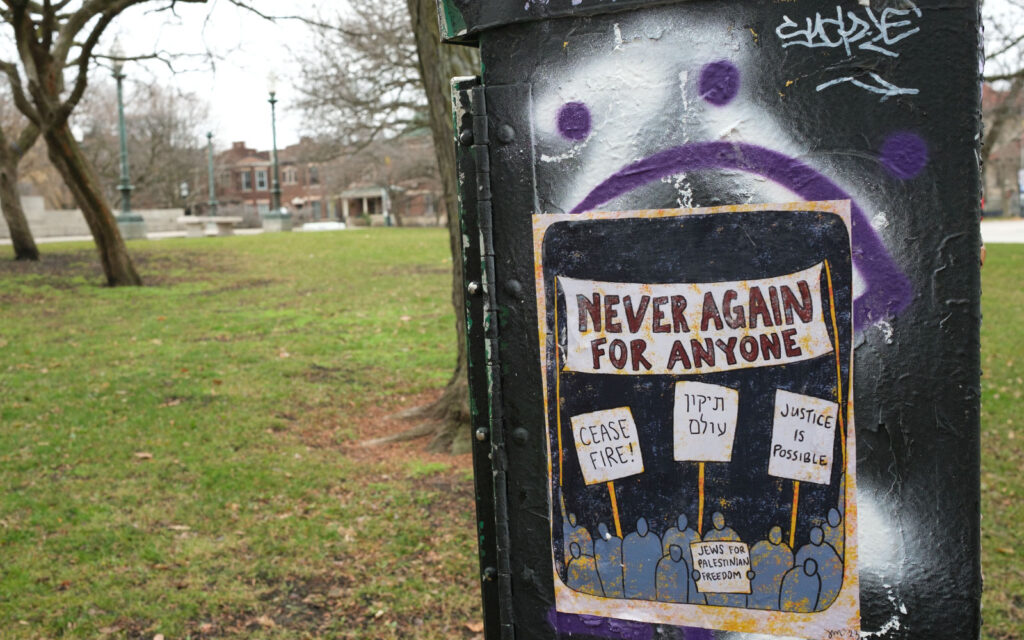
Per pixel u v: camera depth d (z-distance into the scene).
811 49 1.63
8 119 34.81
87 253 22.62
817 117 1.64
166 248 23.92
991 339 10.66
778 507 1.74
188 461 6.50
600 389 1.81
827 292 1.67
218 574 4.62
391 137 29.42
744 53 1.67
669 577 1.82
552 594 1.90
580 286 1.80
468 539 5.07
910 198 1.61
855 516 1.70
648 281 1.76
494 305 1.86
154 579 4.55
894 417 1.66
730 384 1.74
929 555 1.67
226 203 69.00
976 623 1.66
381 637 4.00
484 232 1.85
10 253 22.19
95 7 14.09
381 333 11.72
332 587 4.50
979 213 1.59
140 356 10.16
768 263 1.70
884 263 1.64
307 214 72.19
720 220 1.72
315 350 10.59
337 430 7.48
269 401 8.30
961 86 1.57
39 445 6.80
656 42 1.71
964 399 1.62
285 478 6.16
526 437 1.87
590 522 1.85
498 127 1.82
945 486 1.65
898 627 1.70
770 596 1.77
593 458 1.84
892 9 1.58
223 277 17.83
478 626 4.09
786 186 1.67
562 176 1.79
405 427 7.51
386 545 5.00
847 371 1.68
